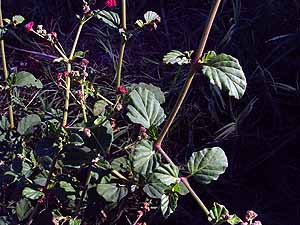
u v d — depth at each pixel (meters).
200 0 0.60
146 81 0.53
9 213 0.42
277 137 0.48
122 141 0.44
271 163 0.47
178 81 0.52
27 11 0.61
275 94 0.50
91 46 0.57
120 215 0.38
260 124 0.49
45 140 0.31
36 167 0.35
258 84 0.50
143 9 0.60
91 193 0.34
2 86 0.37
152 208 0.40
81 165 0.32
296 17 0.54
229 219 0.26
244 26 0.53
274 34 0.54
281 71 0.52
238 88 0.26
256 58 0.53
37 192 0.34
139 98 0.29
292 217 0.44
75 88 0.45
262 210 0.45
